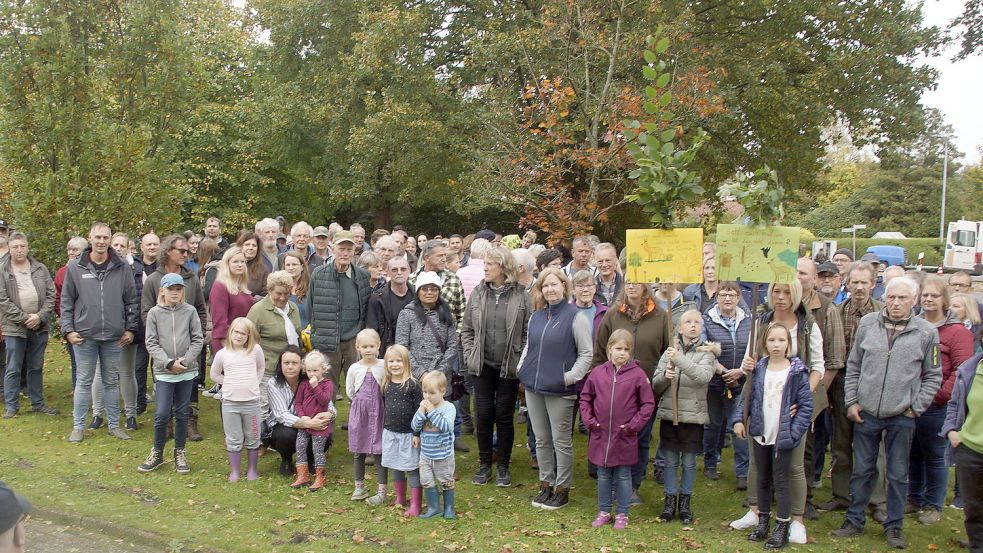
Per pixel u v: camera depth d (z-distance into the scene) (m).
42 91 11.16
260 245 8.46
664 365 5.89
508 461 6.80
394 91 18.70
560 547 5.35
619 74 14.96
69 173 11.35
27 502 2.34
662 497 6.51
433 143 18.61
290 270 8.12
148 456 7.01
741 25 19.78
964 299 6.87
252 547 5.28
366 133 18.86
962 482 4.90
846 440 6.15
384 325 7.31
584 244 8.05
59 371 10.58
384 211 27.09
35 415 8.52
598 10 14.59
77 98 11.48
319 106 21.02
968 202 50.81
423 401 5.88
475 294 6.75
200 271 9.27
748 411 5.63
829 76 18.45
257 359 6.84
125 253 9.05
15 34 11.06
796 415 5.35
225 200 26.72
